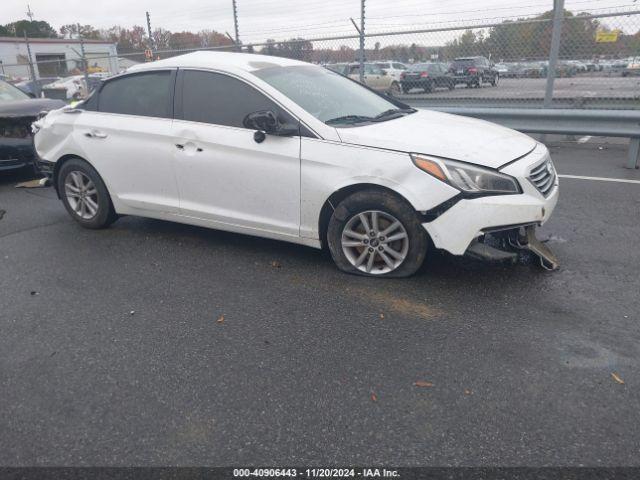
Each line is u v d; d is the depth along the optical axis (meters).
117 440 2.49
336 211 4.02
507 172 3.63
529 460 2.29
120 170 5.01
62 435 2.53
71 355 3.20
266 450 2.40
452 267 4.19
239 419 2.60
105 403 2.75
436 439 2.42
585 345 3.11
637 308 3.51
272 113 4.04
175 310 3.71
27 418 2.66
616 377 2.81
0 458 2.40
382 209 3.84
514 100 9.78
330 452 2.37
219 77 4.48
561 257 4.36
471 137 3.99
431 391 2.75
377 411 2.62
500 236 3.86
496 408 2.61
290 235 4.28
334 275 4.16
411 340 3.22
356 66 11.14
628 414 2.54
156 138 4.71
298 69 4.83
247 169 4.28
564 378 2.81
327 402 2.69
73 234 5.38
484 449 2.36
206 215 4.63
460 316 3.48
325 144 3.95
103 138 5.04
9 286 4.19
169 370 3.01
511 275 4.04
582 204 5.78
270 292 3.92
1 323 3.60
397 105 5.05
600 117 7.68
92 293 4.02
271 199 4.25
